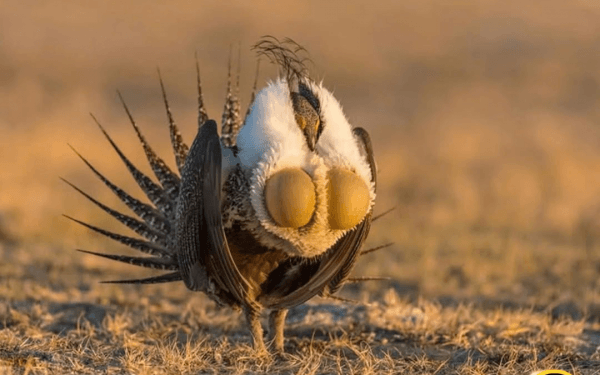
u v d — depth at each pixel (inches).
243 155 594.9
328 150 591.2
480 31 4495.6
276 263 617.6
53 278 959.0
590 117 2824.8
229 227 600.1
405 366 632.4
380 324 746.2
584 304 895.7
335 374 615.5
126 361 616.7
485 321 755.4
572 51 4077.3
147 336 716.0
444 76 3572.8
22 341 666.8
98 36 3988.7
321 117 597.6
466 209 1483.8
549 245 1229.1
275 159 579.8
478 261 1087.0
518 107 3002.0
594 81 3469.5
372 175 620.1
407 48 4074.8
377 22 4601.4
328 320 754.8
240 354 641.6
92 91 3036.4
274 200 573.3
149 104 2881.4
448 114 2842.0
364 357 631.8
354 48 3900.1
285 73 637.3
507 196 1601.9
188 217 599.2
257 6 4704.7
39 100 2751.0
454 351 674.8
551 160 1878.7
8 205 1334.9
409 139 2229.3
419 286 975.0
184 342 706.2
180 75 3346.5
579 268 1088.8
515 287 991.6
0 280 929.5
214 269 611.2
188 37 4119.1
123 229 1242.0
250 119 601.9
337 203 583.5
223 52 3836.1
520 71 3641.7
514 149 2133.4
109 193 1493.6
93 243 1162.0
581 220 1443.2
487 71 3681.1
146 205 689.0
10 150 1769.2
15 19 4143.7
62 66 3388.3
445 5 5000.0
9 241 1168.8
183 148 690.8
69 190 1530.5
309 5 4837.6
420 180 1745.8
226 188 595.5
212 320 773.9
